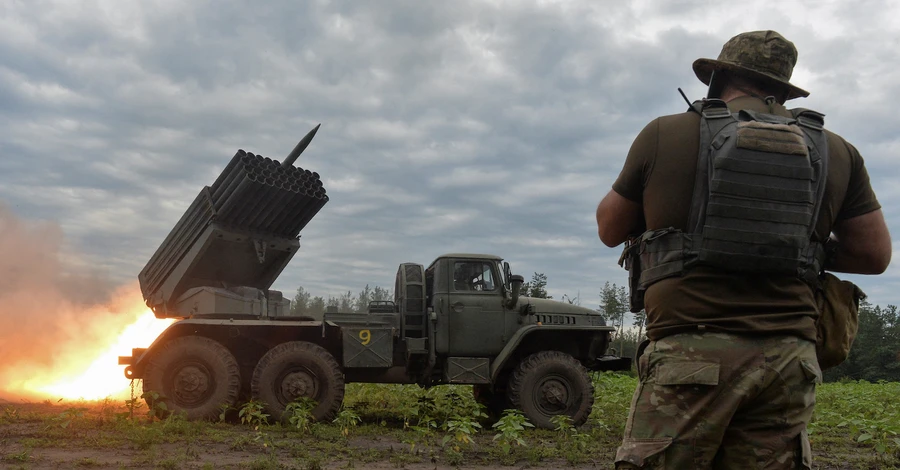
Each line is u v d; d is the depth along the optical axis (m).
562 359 9.27
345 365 8.84
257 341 8.98
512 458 6.85
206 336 8.89
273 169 9.01
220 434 7.43
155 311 9.88
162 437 7.01
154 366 8.32
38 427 7.36
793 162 2.11
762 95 2.42
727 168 2.11
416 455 6.81
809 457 2.12
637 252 2.43
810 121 2.27
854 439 8.79
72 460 5.72
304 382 8.52
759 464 2.07
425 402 8.95
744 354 2.09
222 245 9.25
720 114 2.23
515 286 9.42
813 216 2.18
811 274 2.23
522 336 9.34
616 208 2.45
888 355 47.47
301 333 9.05
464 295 9.49
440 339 9.33
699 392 2.09
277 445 6.89
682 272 2.19
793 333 2.13
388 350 9.00
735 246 2.10
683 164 2.21
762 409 2.10
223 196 8.88
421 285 9.58
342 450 6.88
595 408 10.59
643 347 2.34
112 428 7.41
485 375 9.33
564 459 6.93
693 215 2.18
